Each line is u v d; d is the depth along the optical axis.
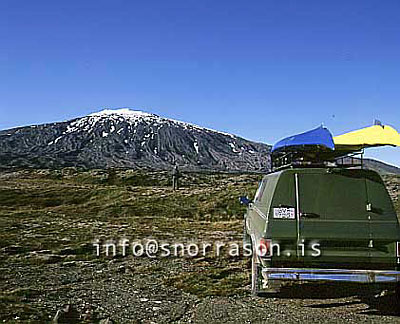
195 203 37.28
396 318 7.92
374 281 7.75
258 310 8.35
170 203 37.41
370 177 8.16
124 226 23.31
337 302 8.91
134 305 8.69
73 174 101.12
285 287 9.98
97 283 10.58
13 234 18.55
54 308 8.37
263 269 7.95
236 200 36.22
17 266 12.39
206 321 7.68
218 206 34.75
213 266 12.52
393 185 33.19
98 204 39.69
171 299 9.16
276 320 7.74
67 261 13.31
